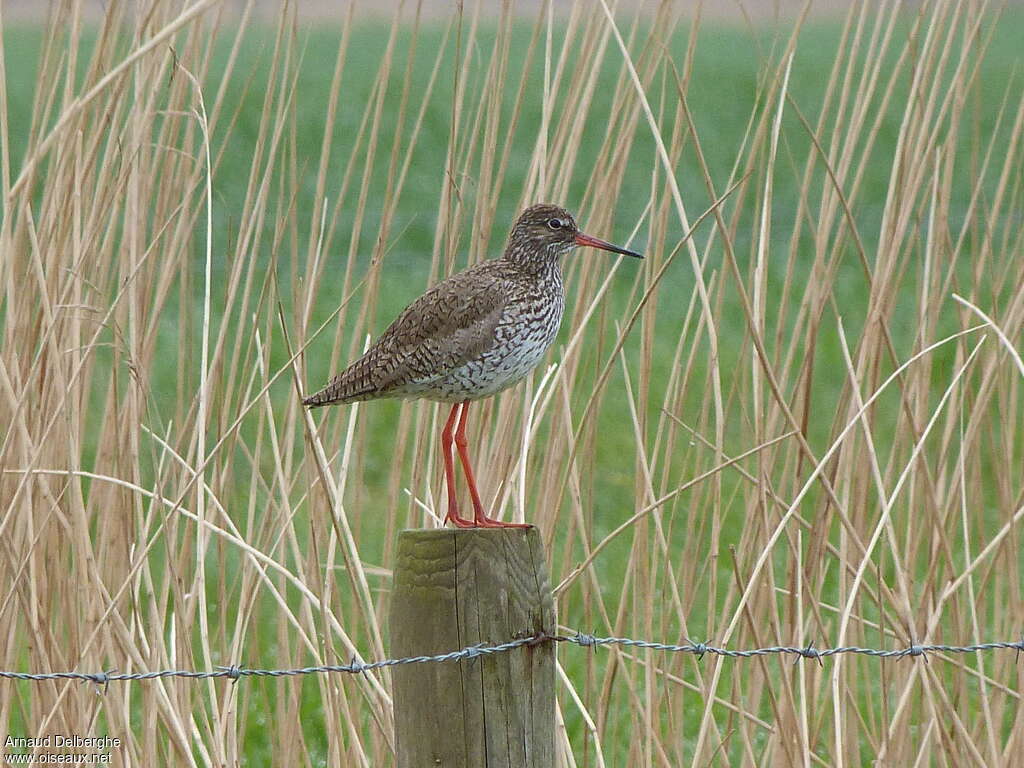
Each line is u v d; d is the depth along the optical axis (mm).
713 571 10117
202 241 28328
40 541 9648
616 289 29203
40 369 9688
